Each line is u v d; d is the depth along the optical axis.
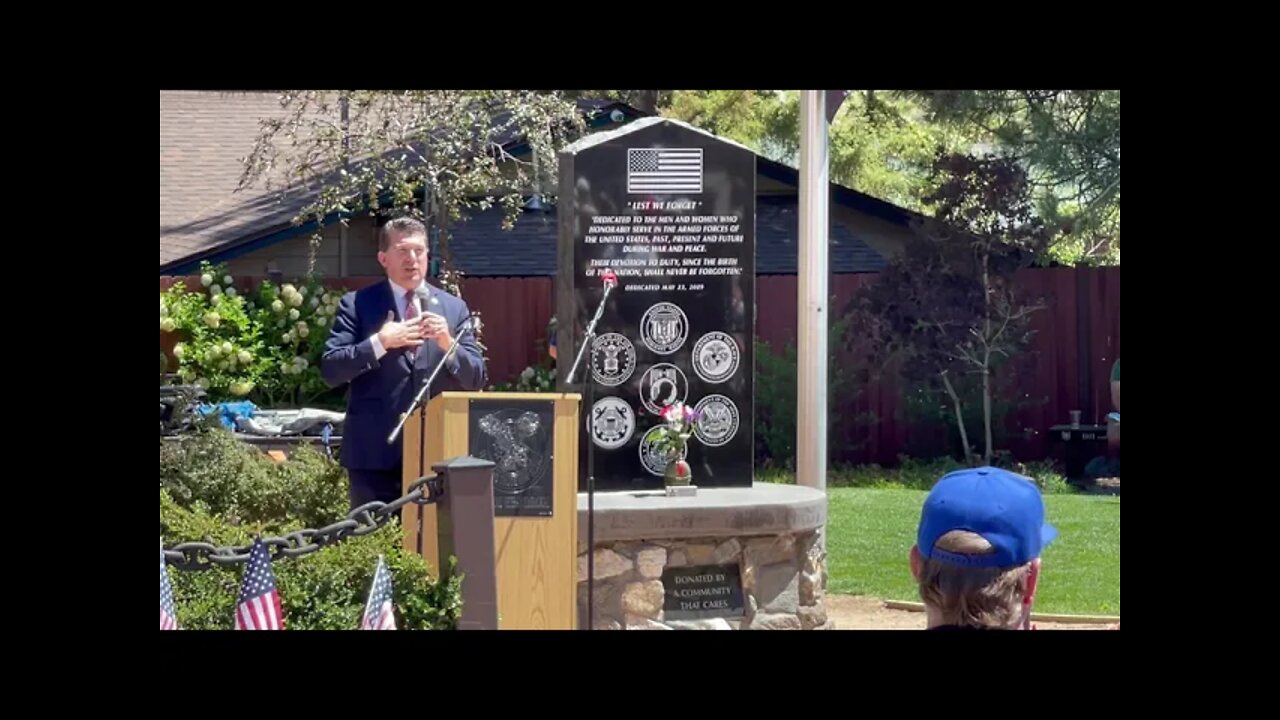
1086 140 16.88
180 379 12.89
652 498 7.72
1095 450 16.89
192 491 7.96
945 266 17.06
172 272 17.56
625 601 7.35
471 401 6.68
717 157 8.05
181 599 5.93
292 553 5.54
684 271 8.05
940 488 3.38
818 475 9.54
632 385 8.02
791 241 18.55
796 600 7.75
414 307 7.18
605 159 7.95
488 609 5.75
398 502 5.76
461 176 14.83
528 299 17.80
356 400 7.09
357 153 15.77
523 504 6.71
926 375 17.14
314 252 15.62
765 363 16.95
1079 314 17.42
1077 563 10.02
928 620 3.40
